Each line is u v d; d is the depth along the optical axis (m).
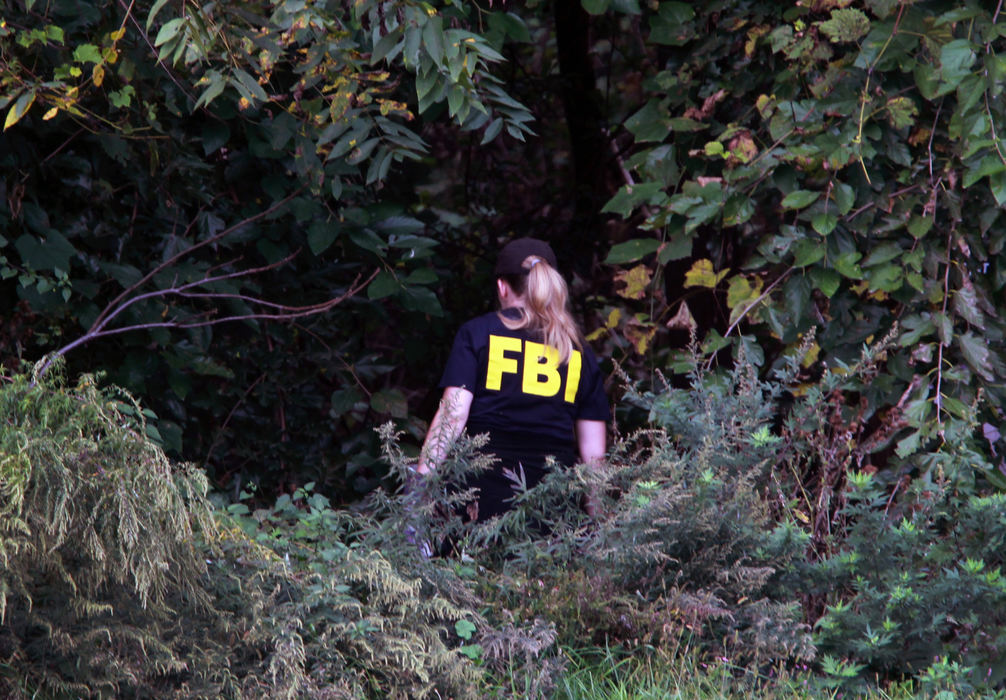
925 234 4.49
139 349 4.67
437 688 3.23
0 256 4.18
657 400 4.20
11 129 4.20
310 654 3.13
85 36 4.29
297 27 3.32
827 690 3.42
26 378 3.09
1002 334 4.46
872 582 3.65
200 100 3.21
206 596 3.10
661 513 3.63
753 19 4.75
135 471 2.91
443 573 3.54
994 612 3.43
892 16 4.34
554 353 4.17
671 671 3.40
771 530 3.90
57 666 2.86
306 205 4.77
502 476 4.04
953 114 4.36
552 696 3.32
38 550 2.78
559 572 3.69
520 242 4.35
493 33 4.62
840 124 4.52
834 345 4.57
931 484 4.04
